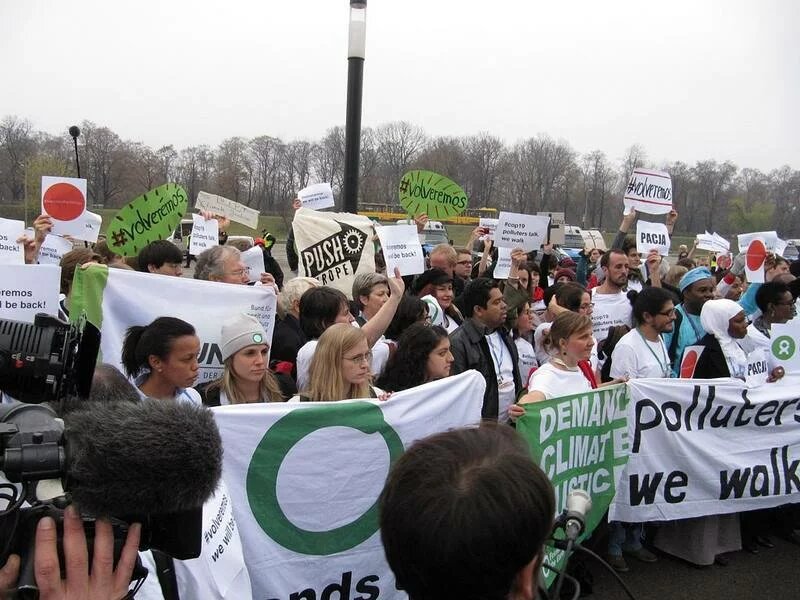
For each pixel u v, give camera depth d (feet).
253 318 10.59
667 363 14.76
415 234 18.04
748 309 18.66
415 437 9.74
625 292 21.93
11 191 169.68
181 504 3.24
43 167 145.28
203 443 3.31
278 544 8.70
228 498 7.40
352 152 19.92
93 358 4.27
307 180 181.16
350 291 18.89
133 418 3.24
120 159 170.30
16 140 173.06
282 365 13.04
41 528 3.21
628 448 13.12
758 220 162.20
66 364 4.09
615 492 13.00
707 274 16.93
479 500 3.34
